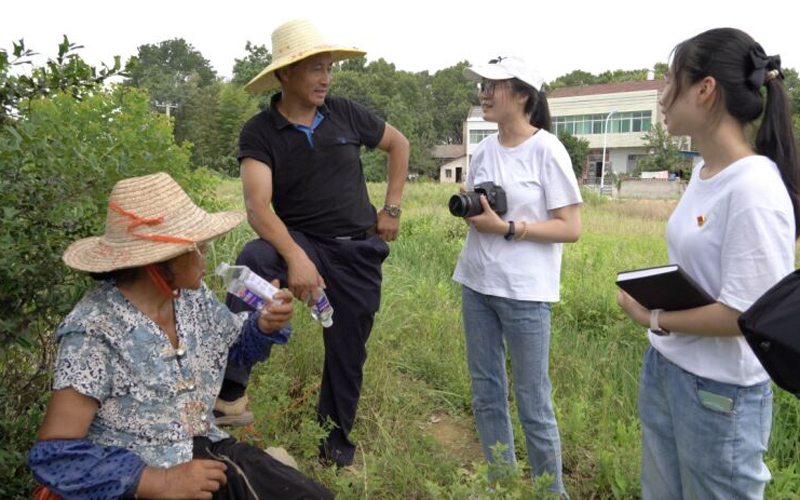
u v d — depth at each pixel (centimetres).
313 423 375
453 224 1236
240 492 247
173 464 236
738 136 234
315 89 353
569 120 6681
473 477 301
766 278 219
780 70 232
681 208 253
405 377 537
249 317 278
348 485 329
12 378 297
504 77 347
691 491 259
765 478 248
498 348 372
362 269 381
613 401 483
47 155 269
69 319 229
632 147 6406
